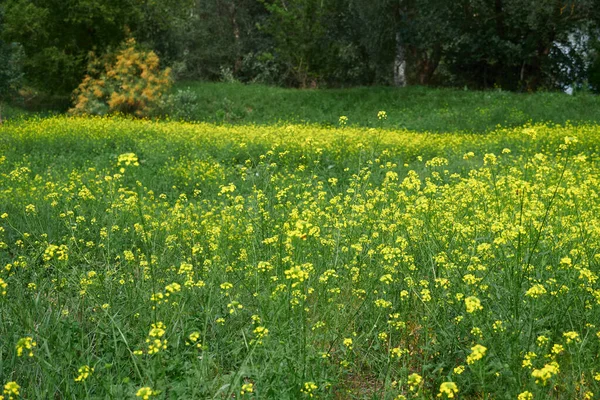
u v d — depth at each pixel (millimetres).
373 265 4734
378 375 3752
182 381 3422
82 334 3895
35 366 3617
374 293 4434
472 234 5055
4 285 3727
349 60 32969
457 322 3820
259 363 3672
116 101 22469
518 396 3006
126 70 23203
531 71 28906
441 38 27578
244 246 5477
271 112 24438
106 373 3590
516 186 5207
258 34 36469
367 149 11742
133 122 18688
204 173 10477
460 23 27812
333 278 4477
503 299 4086
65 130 15617
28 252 5945
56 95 28688
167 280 4781
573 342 3529
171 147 13406
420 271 4750
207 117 24062
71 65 24969
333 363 3789
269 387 3262
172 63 31266
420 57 30875
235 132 15594
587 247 4766
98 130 15602
